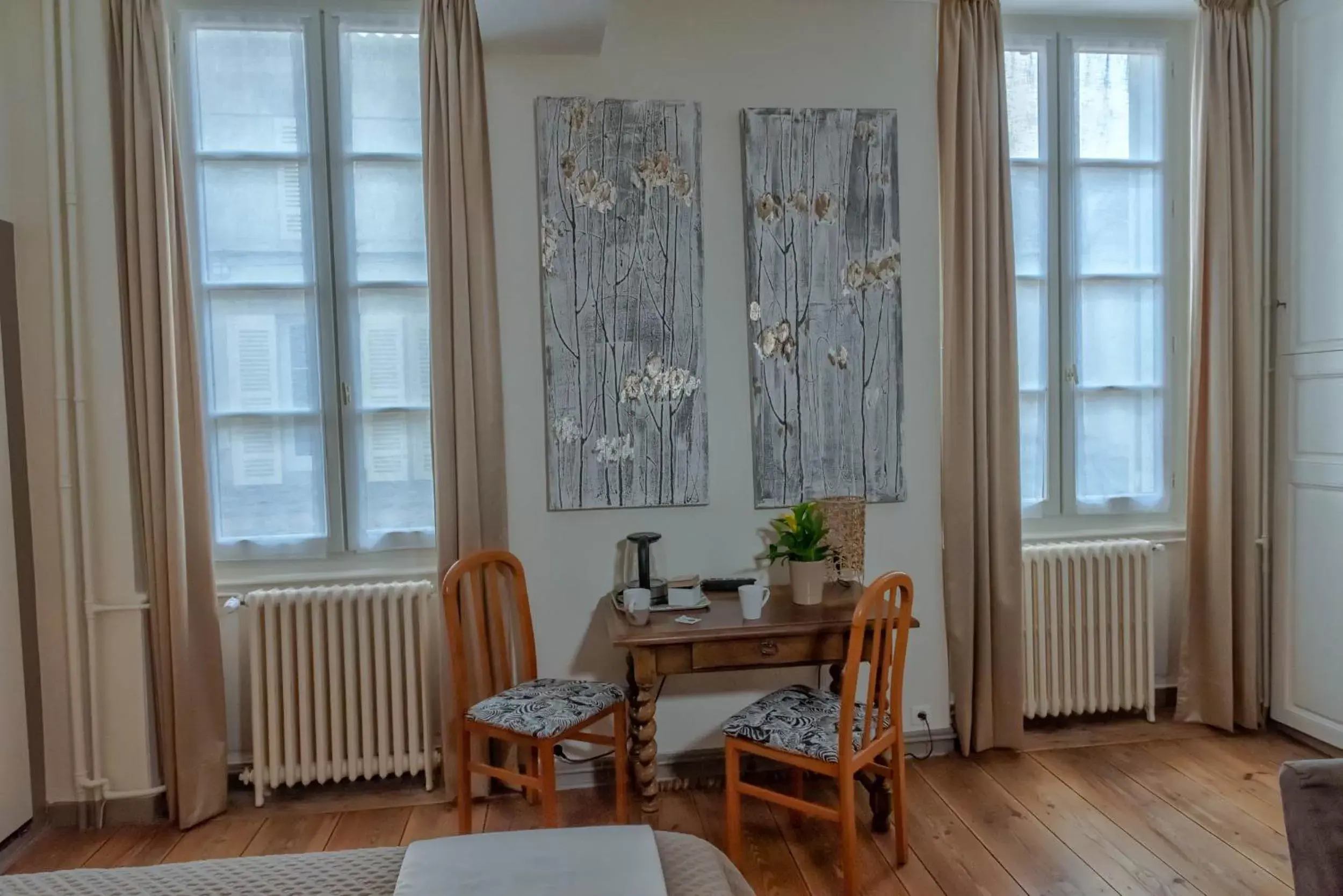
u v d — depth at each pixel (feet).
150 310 8.36
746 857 7.86
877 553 9.85
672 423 9.41
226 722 8.87
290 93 9.26
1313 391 9.76
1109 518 10.88
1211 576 10.23
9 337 8.28
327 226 9.30
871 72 9.69
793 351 9.56
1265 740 10.11
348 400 9.38
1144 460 10.85
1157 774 9.32
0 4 8.32
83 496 8.43
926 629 9.91
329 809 8.91
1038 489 10.70
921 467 9.86
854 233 9.62
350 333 9.38
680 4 9.39
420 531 9.54
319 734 8.87
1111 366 10.75
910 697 9.92
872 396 9.70
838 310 9.62
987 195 9.68
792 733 7.26
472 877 4.28
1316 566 9.75
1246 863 7.55
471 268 8.86
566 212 9.18
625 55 9.32
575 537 9.37
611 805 8.95
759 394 9.52
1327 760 4.84
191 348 8.59
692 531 9.55
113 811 8.69
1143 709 10.89
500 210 9.16
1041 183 10.56
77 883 4.40
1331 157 9.45
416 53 9.38
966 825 8.31
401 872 4.34
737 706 9.59
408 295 9.46
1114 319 10.74
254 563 9.37
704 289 9.45
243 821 8.68
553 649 9.37
